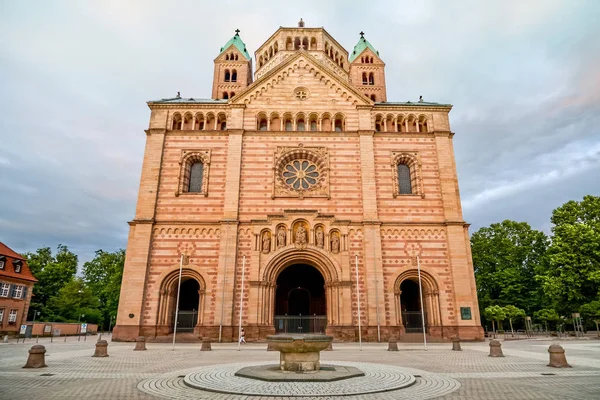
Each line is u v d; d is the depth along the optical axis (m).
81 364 23.34
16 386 15.79
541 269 70.31
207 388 14.68
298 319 46.34
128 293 43.44
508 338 58.19
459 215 47.81
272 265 44.97
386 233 46.69
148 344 39.66
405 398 13.39
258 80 52.66
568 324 73.12
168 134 50.25
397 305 44.41
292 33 65.81
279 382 15.87
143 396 13.77
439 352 31.44
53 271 91.56
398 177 50.38
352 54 74.88
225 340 42.03
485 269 79.38
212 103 52.00
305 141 50.28
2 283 61.09
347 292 43.88
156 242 45.59
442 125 51.91
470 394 14.18
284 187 48.81
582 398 13.54
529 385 16.14
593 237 53.00
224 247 45.00
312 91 52.78
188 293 49.97
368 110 51.91
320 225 46.38
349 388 14.67
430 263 45.94
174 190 47.78
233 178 48.00
